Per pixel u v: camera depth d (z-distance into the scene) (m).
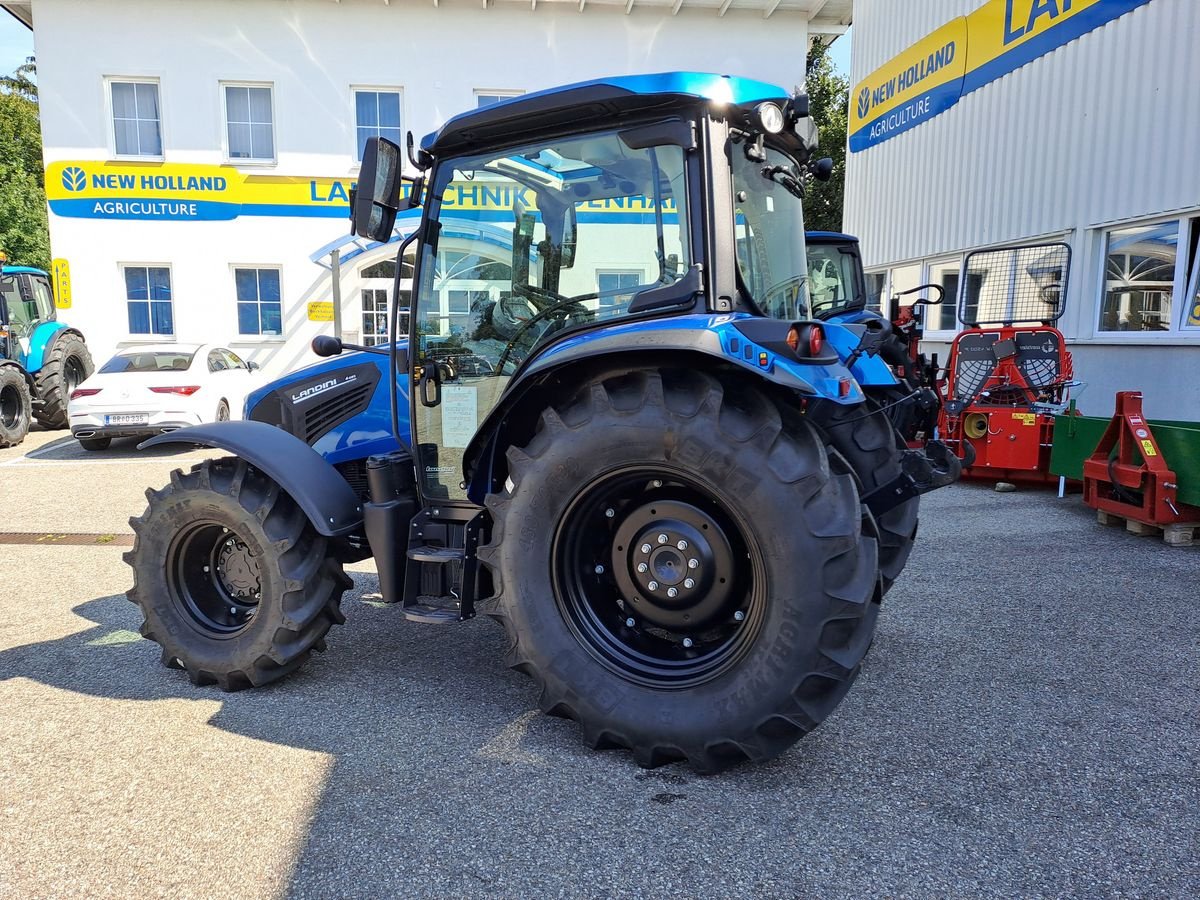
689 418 2.46
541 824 2.32
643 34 14.76
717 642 2.71
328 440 3.73
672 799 2.45
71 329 13.08
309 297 14.73
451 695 3.23
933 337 11.14
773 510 2.38
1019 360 7.15
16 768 2.67
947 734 2.85
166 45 14.03
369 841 2.25
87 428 9.80
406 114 14.56
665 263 2.71
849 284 9.14
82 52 13.95
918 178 11.35
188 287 14.55
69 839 2.27
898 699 3.14
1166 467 5.39
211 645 3.28
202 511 3.25
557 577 2.73
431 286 3.14
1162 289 7.50
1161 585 4.52
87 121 14.13
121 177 14.28
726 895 2.01
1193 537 5.47
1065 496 6.92
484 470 2.96
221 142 14.34
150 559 3.35
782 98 2.87
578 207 2.83
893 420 4.12
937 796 2.45
